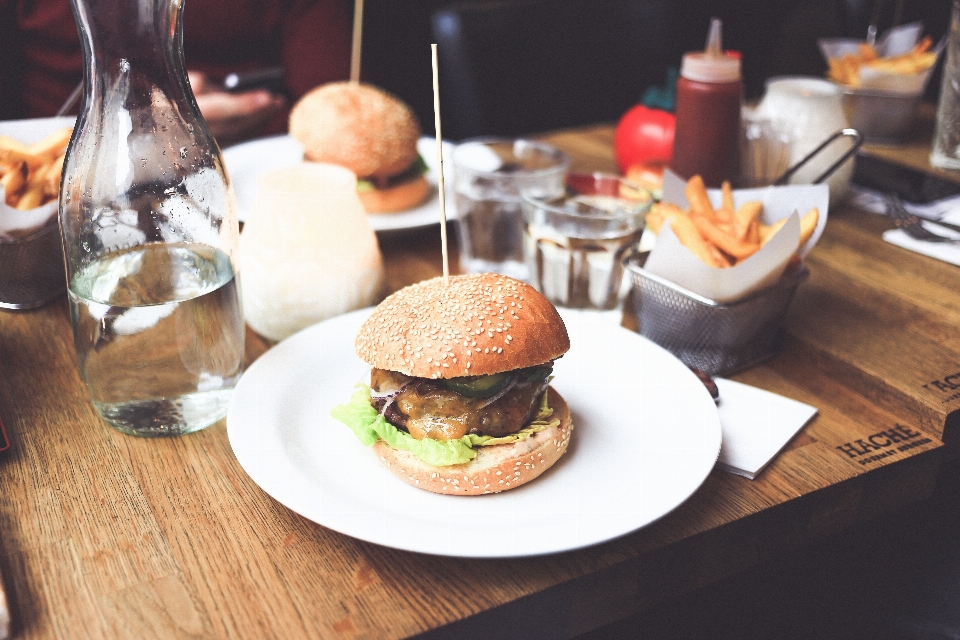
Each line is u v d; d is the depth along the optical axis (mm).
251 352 590
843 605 606
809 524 486
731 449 500
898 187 792
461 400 477
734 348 568
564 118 1117
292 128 782
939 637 568
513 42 1064
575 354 569
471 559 433
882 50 974
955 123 840
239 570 425
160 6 457
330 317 595
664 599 458
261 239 577
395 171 753
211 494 469
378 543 410
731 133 710
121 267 488
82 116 480
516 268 697
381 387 497
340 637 394
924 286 662
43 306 629
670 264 553
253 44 1161
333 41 1192
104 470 482
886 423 533
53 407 528
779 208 616
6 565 422
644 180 789
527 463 461
